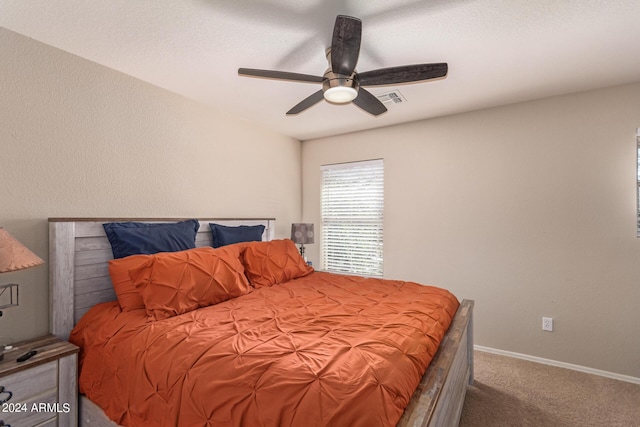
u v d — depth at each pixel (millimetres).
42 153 1892
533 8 1566
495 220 2943
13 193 1776
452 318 1995
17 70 1799
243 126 3326
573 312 2617
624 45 1889
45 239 1886
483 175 3000
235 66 2191
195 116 2828
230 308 1812
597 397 2189
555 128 2695
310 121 3391
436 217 3230
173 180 2641
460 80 2385
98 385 1511
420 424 922
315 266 4086
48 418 1510
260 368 1096
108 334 1607
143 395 1283
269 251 2680
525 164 2816
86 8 1579
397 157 3471
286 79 1816
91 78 2121
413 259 3355
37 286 1843
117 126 2264
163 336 1420
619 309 2461
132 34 1812
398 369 1098
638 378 2393
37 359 1480
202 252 2092
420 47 1918
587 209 2574
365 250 3715
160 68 2227
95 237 2033
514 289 2854
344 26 1376
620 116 2467
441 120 3217
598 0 1506
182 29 1761
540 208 2752
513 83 2438
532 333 2771
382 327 1457
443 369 1306
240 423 994
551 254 2705
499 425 1896
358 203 3781
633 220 2424
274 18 1659
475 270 3031
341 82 1713
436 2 1523
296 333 1393
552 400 2154
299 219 4164
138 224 2225
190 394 1137
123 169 2297
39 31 1779
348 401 909
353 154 3787
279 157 3828
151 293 1719
